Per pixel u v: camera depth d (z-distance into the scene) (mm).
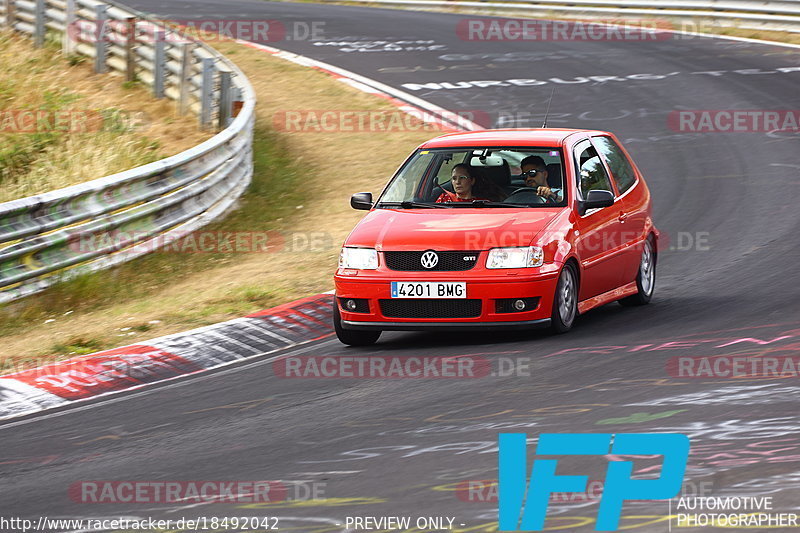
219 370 30656
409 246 31500
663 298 37156
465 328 31047
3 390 29406
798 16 97500
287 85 85375
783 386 24344
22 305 41094
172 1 133125
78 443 24297
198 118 68438
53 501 20297
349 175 63344
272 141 70688
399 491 19328
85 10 82312
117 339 34844
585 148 35562
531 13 117938
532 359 28891
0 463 23203
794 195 52719
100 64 78875
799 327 30328
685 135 67875
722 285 38062
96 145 64375
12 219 41594
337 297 32344
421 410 24734
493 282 30734
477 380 27094
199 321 36281
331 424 24172
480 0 122000
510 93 81438
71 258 44062
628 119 72812
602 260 33875
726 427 21625
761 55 90625
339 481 20156
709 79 83000
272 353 32469
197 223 52594
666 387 25000
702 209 51719
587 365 27750
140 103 72812
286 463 21531
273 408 25953
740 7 101375
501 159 34281
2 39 86062
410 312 31391
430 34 106812
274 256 47281
